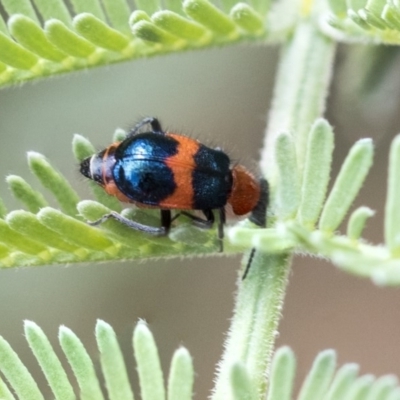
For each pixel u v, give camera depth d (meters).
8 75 0.06
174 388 0.05
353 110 0.07
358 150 0.05
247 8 0.06
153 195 0.06
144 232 0.06
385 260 0.05
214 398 0.06
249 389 0.05
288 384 0.05
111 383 0.05
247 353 0.06
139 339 0.05
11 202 0.07
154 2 0.06
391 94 0.07
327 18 0.06
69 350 0.05
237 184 0.06
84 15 0.06
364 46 0.07
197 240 0.06
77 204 0.06
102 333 0.05
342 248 0.05
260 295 0.06
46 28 0.06
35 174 0.06
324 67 0.06
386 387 0.05
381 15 0.06
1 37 0.06
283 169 0.05
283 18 0.06
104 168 0.06
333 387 0.05
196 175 0.06
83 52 0.06
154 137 0.06
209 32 0.06
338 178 0.05
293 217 0.05
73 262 0.06
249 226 0.06
